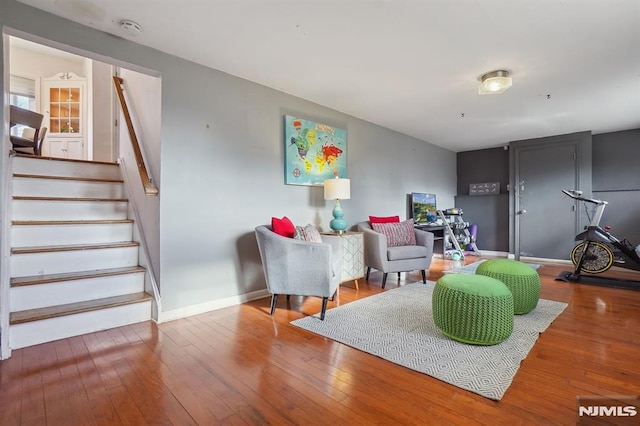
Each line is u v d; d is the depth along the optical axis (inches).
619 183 199.0
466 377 66.5
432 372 68.7
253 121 126.3
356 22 85.4
